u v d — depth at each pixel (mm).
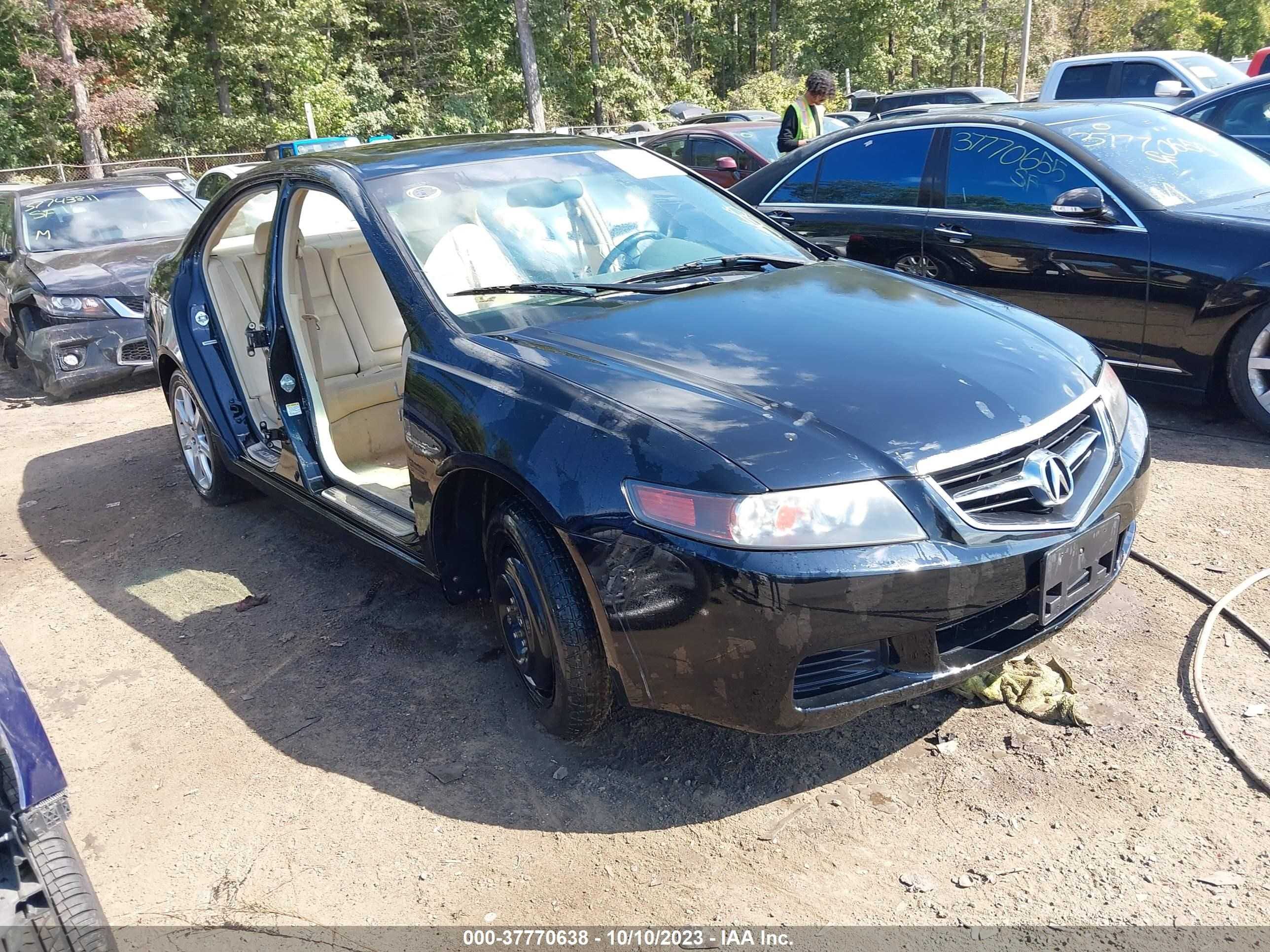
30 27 27656
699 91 39500
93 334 7387
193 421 4887
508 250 3307
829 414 2367
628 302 3107
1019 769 2580
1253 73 11656
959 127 5430
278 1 31625
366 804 2691
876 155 5777
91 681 3469
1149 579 3441
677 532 2246
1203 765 2521
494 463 2607
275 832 2613
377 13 39375
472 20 35594
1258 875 2180
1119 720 2719
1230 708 2721
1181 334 4559
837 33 42531
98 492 5441
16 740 1876
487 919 2268
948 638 2398
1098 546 2518
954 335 2812
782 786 2613
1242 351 4434
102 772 2943
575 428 2469
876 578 2186
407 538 3193
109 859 2574
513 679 3209
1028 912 2148
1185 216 4555
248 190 4105
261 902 2377
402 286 3123
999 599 2320
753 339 2764
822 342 2730
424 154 3592
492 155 3670
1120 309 4738
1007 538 2320
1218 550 3598
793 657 2213
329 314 3936
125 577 4301
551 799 2646
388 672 3332
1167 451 4555
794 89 38125
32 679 3514
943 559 2230
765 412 2369
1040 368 2691
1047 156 5062
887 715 2854
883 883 2268
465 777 2766
